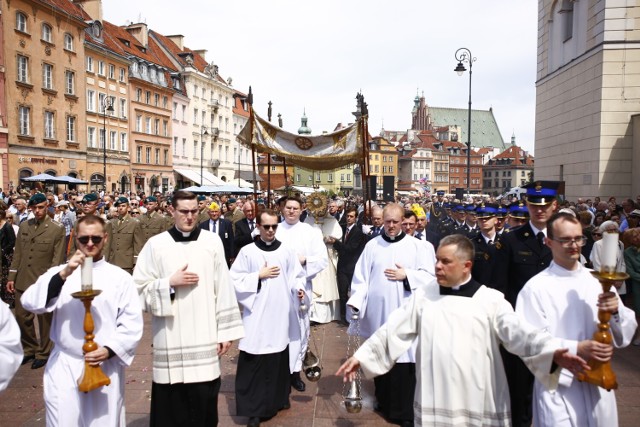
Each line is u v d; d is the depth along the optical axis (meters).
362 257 5.40
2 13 29.23
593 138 22.55
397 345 3.37
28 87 31.45
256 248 5.28
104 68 40.75
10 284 6.56
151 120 47.88
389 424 4.84
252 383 4.86
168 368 4.04
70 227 12.59
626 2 21.34
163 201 19.03
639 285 7.24
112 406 3.52
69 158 35.56
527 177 123.50
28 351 6.53
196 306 4.10
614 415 3.13
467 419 3.13
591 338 3.21
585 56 23.30
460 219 10.70
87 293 3.15
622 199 21.84
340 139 8.76
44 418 4.88
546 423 3.17
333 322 9.09
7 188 29.80
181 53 55.31
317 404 5.32
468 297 3.24
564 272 3.34
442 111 146.38
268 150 8.78
